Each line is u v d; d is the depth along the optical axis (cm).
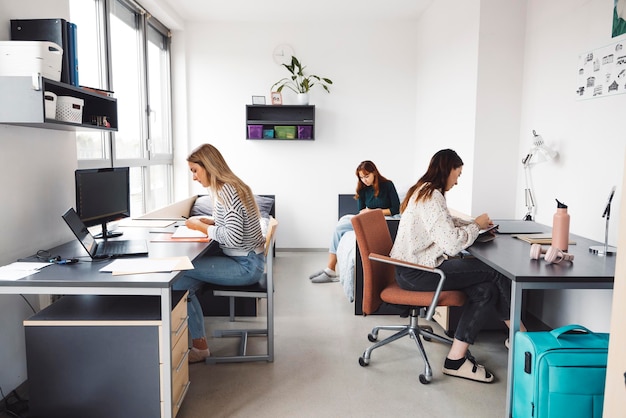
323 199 545
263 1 453
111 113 255
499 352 267
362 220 237
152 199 477
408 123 536
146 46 440
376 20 521
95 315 175
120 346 172
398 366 249
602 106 249
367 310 236
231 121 532
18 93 186
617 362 125
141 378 173
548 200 302
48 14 234
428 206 226
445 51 421
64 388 174
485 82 339
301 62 527
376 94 532
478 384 229
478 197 347
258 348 271
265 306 347
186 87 525
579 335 180
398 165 541
